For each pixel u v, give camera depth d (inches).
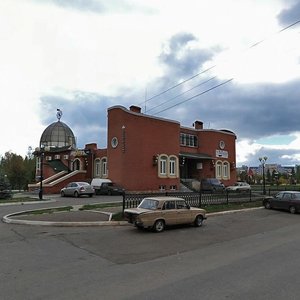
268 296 238.7
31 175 2982.3
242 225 648.4
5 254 385.7
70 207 848.9
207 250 416.5
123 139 1440.7
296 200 868.6
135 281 279.0
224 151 2000.5
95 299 235.3
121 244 451.5
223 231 573.0
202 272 306.3
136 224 551.8
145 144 1517.0
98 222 615.2
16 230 557.3
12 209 869.8
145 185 1492.4
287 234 549.6
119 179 1438.2
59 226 604.7
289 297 236.7
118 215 663.8
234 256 378.0
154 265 337.1
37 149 2186.3
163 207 577.6
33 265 336.2
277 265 332.5
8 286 267.1
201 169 1887.3
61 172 1854.1
